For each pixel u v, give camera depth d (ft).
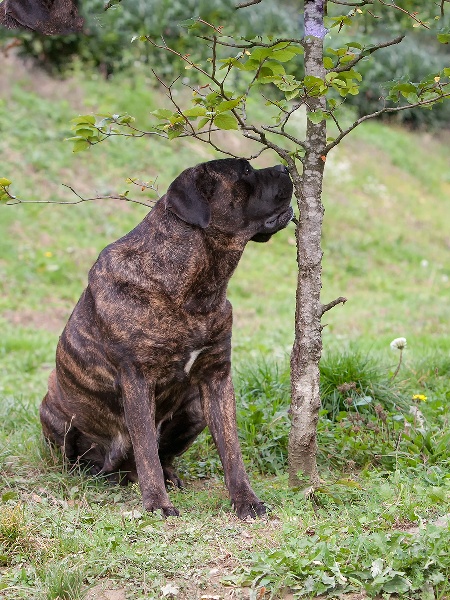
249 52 17.15
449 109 115.65
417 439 22.81
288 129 84.33
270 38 18.28
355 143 97.71
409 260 75.82
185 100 79.92
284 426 24.61
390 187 91.50
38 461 23.38
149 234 20.03
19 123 73.56
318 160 19.63
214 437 20.74
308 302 19.65
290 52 17.03
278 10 84.58
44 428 23.82
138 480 20.47
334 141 19.22
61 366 22.16
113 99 79.46
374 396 26.48
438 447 22.43
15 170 68.54
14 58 81.25
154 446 19.90
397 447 22.52
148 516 18.58
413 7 22.09
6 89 77.15
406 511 17.89
